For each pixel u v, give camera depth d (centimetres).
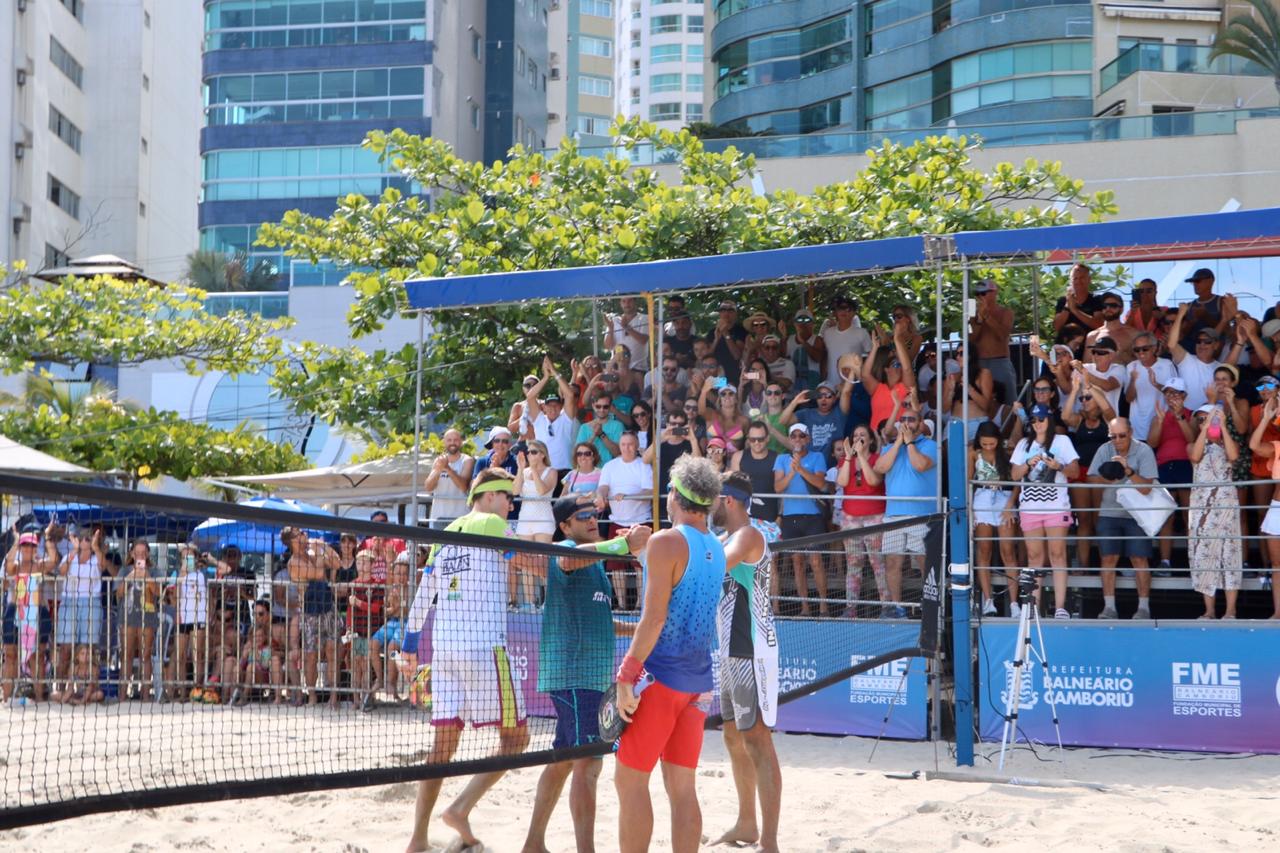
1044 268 1593
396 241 1655
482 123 5162
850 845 633
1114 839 652
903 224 1537
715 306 1419
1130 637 962
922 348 1234
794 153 2419
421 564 1028
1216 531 959
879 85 3684
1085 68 3281
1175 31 3272
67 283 2189
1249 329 1053
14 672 500
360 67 4706
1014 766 887
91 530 582
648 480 1129
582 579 587
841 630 1030
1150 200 2328
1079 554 1019
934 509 1039
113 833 627
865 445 1047
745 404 1185
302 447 2611
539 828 577
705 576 507
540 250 1578
